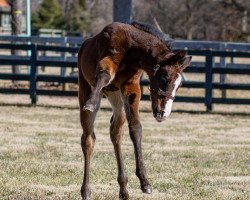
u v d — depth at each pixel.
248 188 11.94
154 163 14.33
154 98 9.34
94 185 11.88
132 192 11.30
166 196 11.02
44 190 11.21
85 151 10.23
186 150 16.23
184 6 54.66
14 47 24.64
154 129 19.70
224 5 56.31
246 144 17.44
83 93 10.52
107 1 67.69
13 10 31.23
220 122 21.61
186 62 9.41
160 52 9.61
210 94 23.75
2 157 14.57
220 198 10.94
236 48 26.06
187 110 24.27
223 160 14.88
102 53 9.85
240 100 23.58
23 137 17.66
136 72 9.73
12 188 11.30
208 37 56.56
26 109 23.36
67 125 20.05
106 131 19.06
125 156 15.09
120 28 9.90
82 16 70.44
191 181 12.41
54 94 24.59
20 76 24.64
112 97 10.25
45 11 71.94
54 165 13.70
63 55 27.03
